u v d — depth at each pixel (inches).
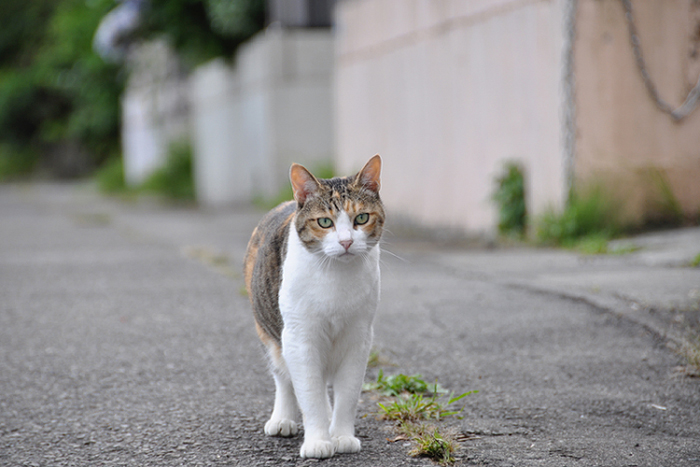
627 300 265.6
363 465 153.2
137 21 909.2
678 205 412.5
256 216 693.3
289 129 738.8
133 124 1357.0
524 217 432.5
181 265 416.5
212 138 943.0
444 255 404.8
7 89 1795.0
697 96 418.3
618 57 397.7
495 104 453.1
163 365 223.6
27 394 198.7
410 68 540.7
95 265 422.0
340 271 157.2
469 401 188.9
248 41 865.5
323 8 743.7
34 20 1747.0
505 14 437.4
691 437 165.2
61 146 1915.6
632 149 405.7
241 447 163.6
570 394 191.8
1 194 1310.3
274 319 167.6
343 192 162.4
